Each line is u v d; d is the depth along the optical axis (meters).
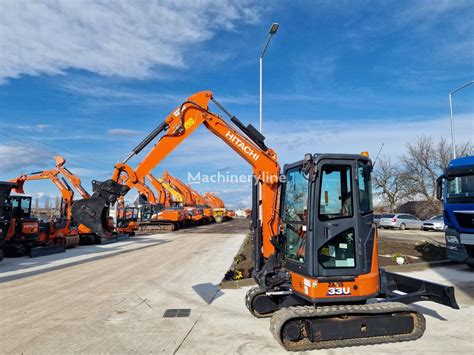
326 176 5.84
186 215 38.47
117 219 26.02
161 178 44.44
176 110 7.57
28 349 5.51
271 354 5.27
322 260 5.64
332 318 5.54
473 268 11.84
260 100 17.48
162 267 13.12
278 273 6.63
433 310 7.41
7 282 10.59
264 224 7.17
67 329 6.41
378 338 5.57
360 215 5.80
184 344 5.68
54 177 21.97
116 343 5.74
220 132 7.53
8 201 15.69
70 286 9.98
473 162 11.16
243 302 8.23
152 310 7.60
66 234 19.50
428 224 30.11
